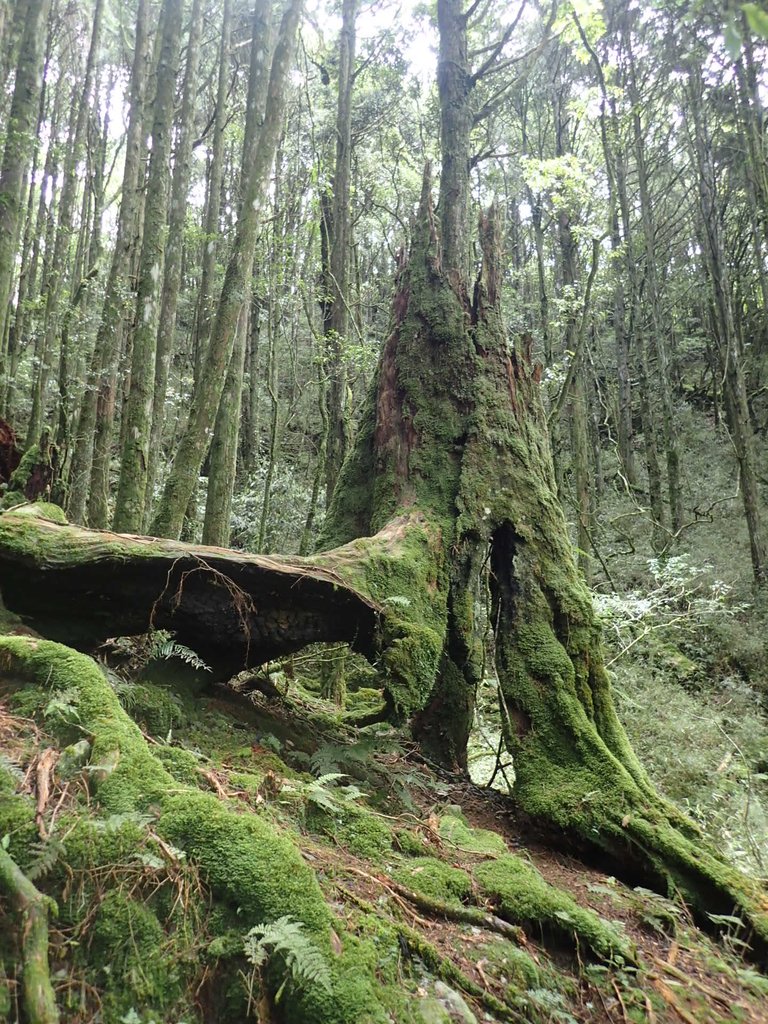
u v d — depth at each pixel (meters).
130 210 11.55
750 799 6.30
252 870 2.45
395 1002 2.31
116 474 14.81
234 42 16.48
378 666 4.65
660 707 8.69
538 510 5.59
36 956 1.88
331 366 10.84
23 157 7.56
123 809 2.54
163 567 4.00
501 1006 2.55
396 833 3.57
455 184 7.08
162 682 4.30
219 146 13.37
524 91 19.44
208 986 2.18
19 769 2.61
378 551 4.86
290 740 4.56
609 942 3.13
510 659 5.08
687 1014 2.85
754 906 3.74
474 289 6.39
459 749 5.92
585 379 18.23
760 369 21.50
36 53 7.73
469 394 5.91
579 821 4.23
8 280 7.47
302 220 15.05
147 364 7.21
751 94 12.94
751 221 18.27
